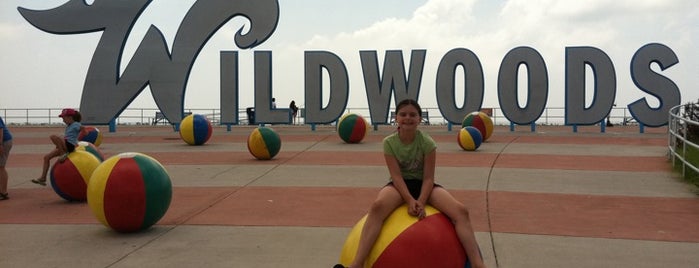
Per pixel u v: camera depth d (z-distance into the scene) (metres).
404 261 4.59
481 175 12.98
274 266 6.53
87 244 7.48
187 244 7.44
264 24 25.91
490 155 16.48
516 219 8.84
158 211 7.99
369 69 26.02
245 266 6.52
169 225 8.50
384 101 25.97
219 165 14.90
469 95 25.47
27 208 9.89
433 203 5.00
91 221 8.84
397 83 25.86
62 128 31.70
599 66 24.75
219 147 19.59
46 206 10.08
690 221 8.66
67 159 10.34
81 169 10.27
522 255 6.92
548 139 21.59
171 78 26.64
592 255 6.93
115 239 7.72
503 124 32.09
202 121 20.08
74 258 6.86
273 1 25.92
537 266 6.50
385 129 27.33
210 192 11.20
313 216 9.09
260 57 26.45
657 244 7.41
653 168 13.87
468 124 20.55
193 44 26.59
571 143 19.95
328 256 6.92
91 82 26.59
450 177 12.73
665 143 19.81
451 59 25.58
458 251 4.72
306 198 10.56
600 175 12.91
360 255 4.66
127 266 6.53
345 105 26.14
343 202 10.20
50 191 11.56
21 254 7.04
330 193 11.03
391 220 4.82
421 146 5.12
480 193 10.93
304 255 6.96
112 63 26.58
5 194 10.69
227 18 26.38
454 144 19.91
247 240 7.64
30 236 7.92
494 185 11.77
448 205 4.90
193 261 6.71
